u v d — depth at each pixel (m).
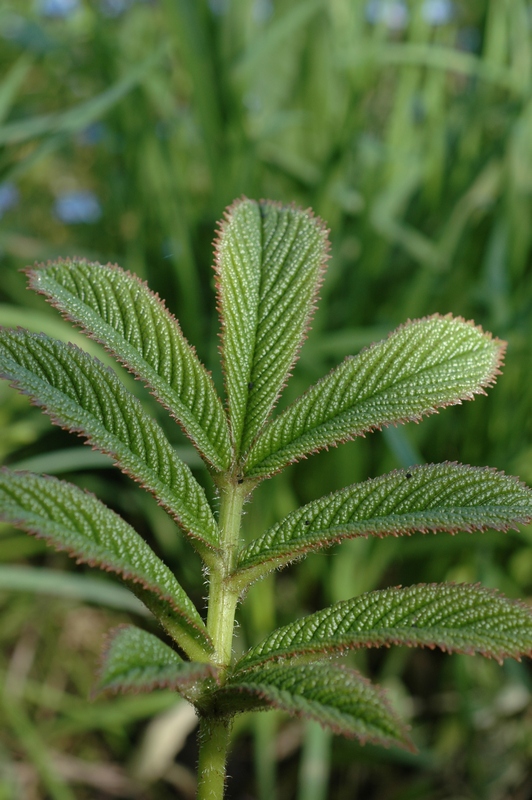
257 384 0.43
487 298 1.14
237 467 0.43
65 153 1.53
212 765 0.41
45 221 1.65
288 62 1.51
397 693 1.06
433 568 1.12
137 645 0.37
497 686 1.06
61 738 1.07
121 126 1.33
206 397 0.43
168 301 1.29
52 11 1.44
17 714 0.94
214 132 1.23
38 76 1.68
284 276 0.44
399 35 1.45
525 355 1.10
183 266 1.15
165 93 1.33
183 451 1.07
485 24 1.32
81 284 0.43
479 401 1.11
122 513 1.20
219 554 0.42
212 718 0.41
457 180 1.28
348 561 1.05
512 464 1.09
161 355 0.43
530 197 1.24
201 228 1.31
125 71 1.32
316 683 0.37
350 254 1.26
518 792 1.00
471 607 0.39
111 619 1.18
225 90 1.22
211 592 0.42
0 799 0.94
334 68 1.33
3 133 1.07
